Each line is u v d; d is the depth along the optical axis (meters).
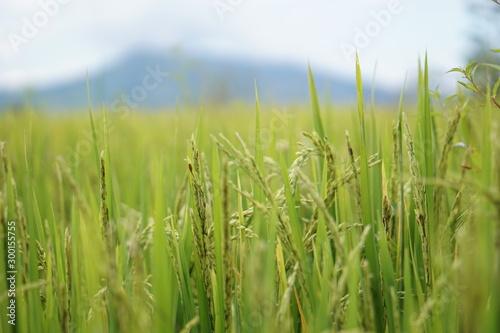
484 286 1.01
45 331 1.24
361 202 1.20
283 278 1.19
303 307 1.23
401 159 1.26
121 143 3.26
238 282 1.23
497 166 1.00
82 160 2.32
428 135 1.27
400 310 1.23
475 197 1.18
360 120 1.21
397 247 1.26
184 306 1.25
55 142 3.03
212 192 1.24
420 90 1.32
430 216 1.22
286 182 1.20
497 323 1.00
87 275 1.23
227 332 1.15
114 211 1.29
